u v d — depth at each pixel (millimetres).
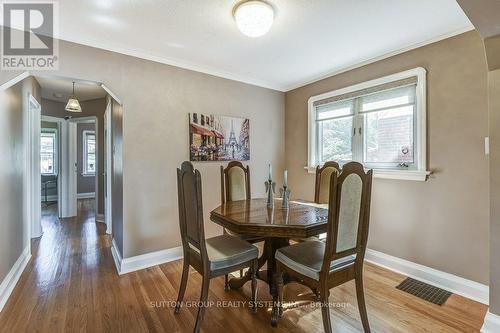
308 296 2213
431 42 2412
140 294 2229
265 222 1863
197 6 1913
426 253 2475
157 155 2881
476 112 2150
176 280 2492
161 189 2908
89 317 1894
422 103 2463
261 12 1858
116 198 3055
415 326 1801
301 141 3883
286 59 2947
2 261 2129
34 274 2604
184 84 3074
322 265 1578
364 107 3041
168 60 2922
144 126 2789
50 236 3926
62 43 2312
